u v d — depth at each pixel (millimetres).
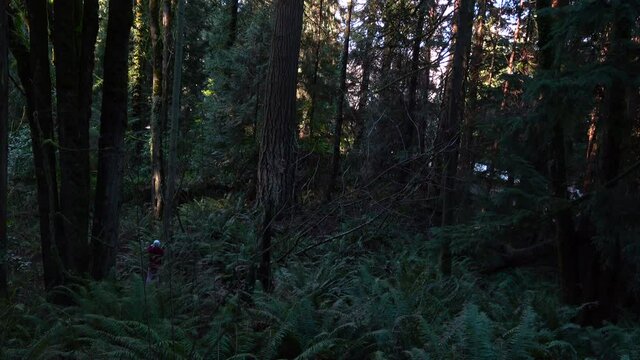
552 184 6926
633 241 5891
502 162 7031
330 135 17734
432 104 12656
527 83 6793
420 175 7324
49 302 5668
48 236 5785
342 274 7641
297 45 10734
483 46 16031
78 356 4074
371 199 7215
